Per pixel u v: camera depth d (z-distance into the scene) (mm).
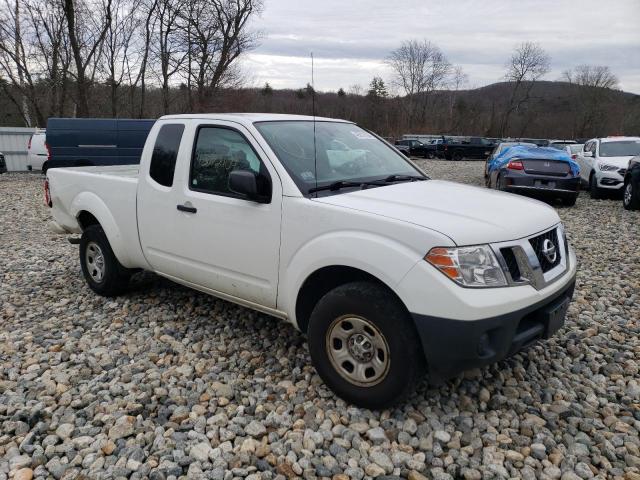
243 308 4926
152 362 3887
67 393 3418
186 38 28031
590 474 2674
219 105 27688
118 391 3420
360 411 3164
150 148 4465
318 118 4438
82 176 5219
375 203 3254
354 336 3133
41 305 5203
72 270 6449
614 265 6594
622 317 4820
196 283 4266
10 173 21344
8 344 4207
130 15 27266
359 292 3029
